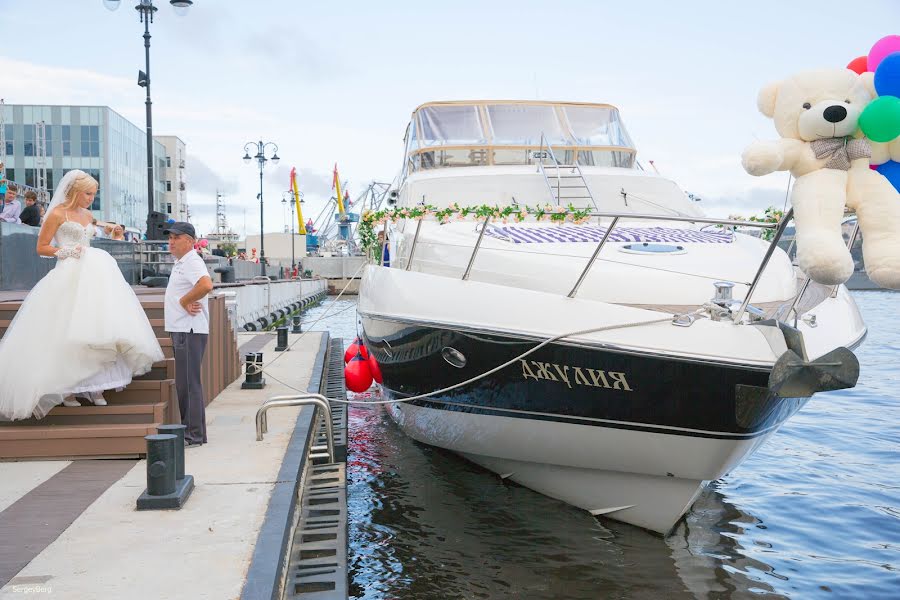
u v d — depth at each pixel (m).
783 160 4.70
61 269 5.66
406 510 6.82
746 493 7.42
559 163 9.80
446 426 7.63
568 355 5.83
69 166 55.88
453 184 9.01
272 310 27.36
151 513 4.47
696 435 5.73
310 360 12.82
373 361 9.00
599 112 10.36
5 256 11.49
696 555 5.88
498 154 9.84
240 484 5.06
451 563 5.71
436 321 6.55
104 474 5.29
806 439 9.76
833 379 5.13
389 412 10.20
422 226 8.03
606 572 5.56
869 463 8.54
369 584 5.36
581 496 6.71
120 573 3.60
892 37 4.75
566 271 6.35
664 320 5.55
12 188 13.20
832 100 4.61
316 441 7.46
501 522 6.53
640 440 5.95
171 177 86.56
